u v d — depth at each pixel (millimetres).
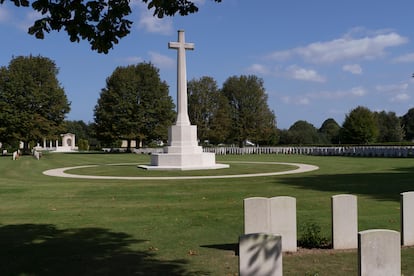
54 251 8750
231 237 9891
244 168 29828
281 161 39594
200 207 13984
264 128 78625
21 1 6883
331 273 7047
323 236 9562
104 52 7512
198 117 77438
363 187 18062
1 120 61062
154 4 7273
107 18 7172
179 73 30875
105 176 25453
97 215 12828
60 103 65438
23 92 62688
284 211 8234
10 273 7277
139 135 70625
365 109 76000
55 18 7078
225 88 80875
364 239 5562
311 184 19516
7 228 11102
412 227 8680
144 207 14125
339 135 80250
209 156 31047
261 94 79062
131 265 7719
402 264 7445
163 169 28906
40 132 63719
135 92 70750
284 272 7102
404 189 17203
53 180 23375
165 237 9930
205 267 7559
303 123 92688
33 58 65812
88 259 8125
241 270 5648
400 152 44750
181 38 30516
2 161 43719
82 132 140375
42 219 12297
